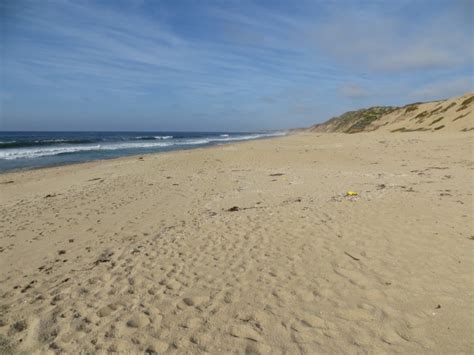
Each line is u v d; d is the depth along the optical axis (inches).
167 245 227.6
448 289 149.9
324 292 156.0
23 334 138.8
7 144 1443.2
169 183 478.6
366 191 348.8
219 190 412.2
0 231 285.9
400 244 200.7
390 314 136.5
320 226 241.3
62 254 228.4
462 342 117.5
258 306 148.4
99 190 445.1
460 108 1599.4
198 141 2148.1
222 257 202.1
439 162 569.3
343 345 121.2
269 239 224.5
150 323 140.6
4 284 187.0
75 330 138.9
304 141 1392.7
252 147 1136.2
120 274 188.2
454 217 240.2
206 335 131.2
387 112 2923.2
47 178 577.3
